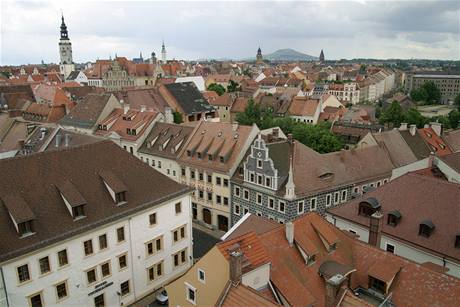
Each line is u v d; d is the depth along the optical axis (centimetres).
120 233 4303
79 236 3906
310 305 2967
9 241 3503
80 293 4028
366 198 4441
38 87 14375
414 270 2956
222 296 2747
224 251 2928
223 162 6500
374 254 3250
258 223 3869
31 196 3853
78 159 4375
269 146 5922
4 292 3459
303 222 3516
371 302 3038
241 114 11144
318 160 6075
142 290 4634
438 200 3981
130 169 4672
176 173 7281
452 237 3703
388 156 6894
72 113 9656
